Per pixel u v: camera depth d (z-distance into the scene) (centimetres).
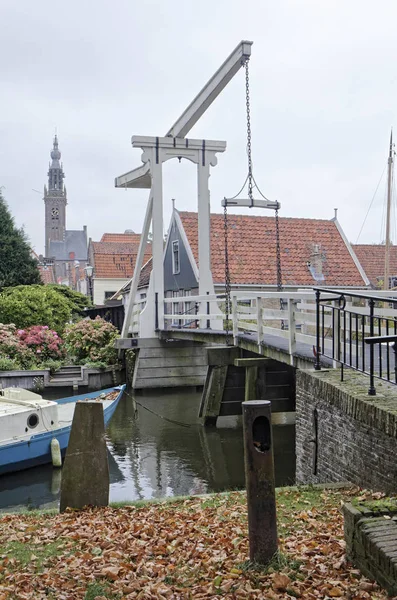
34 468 1095
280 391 1288
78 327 2242
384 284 2559
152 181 1827
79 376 2048
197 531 523
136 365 1897
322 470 678
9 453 1048
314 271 2322
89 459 627
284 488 629
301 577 388
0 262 2952
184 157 1839
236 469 1052
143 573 434
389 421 513
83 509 621
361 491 565
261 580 388
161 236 1872
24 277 3020
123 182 1983
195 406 1648
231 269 2252
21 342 2130
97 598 392
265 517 405
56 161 14150
